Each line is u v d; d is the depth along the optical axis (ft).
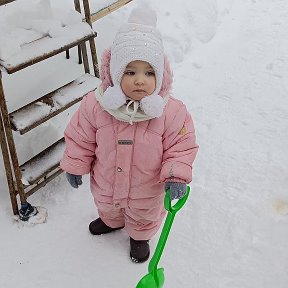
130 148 5.38
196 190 7.58
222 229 7.04
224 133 8.59
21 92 8.56
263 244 6.82
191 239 6.92
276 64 10.16
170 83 5.27
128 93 5.05
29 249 6.75
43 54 6.17
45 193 7.39
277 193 7.52
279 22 11.34
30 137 7.86
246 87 9.61
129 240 6.93
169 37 10.22
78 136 5.60
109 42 9.95
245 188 7.61
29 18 7.25
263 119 8.89
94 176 5.91
